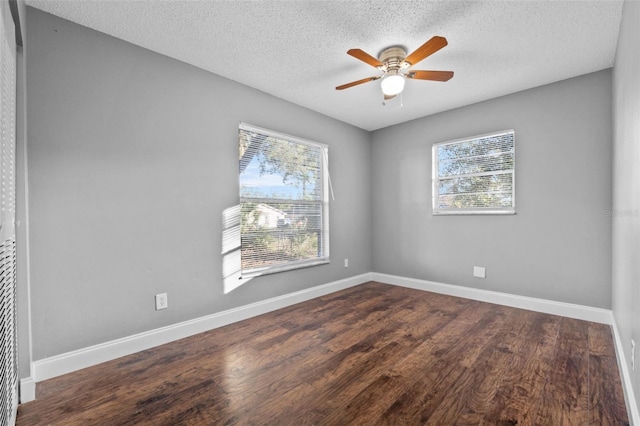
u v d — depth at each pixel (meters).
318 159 3.91
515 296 3.29
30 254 1.88
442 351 2.25
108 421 1.54
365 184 4.55
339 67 2.73
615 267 2.47
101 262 2.16
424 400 1.68
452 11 1.99
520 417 1.53
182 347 2.37
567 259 2.97
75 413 1.60
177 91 2.56
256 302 3.11
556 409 1.59
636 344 1.49
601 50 2.45
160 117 2.46
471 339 2.45
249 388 1.81
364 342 2.42
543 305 3.10
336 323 2.85
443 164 3.88
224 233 2.86
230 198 2.91
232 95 2.94
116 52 2.24
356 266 4.39
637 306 1.48
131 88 2.31
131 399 1.72
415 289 4.09
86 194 2.10
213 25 2.13
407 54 2.47
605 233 2.77
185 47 2.39
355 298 3.68
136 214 2.32
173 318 2.52
